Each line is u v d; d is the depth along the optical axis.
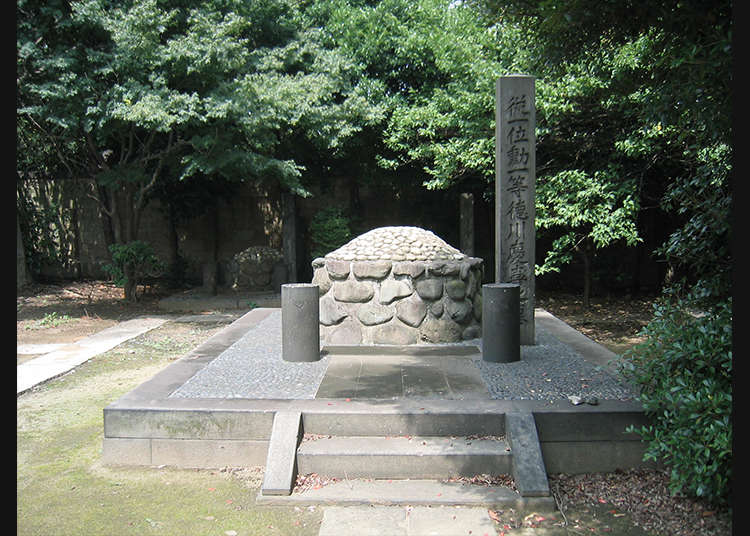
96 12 8.66
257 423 4.14
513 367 5.27
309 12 12.26
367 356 5.73
